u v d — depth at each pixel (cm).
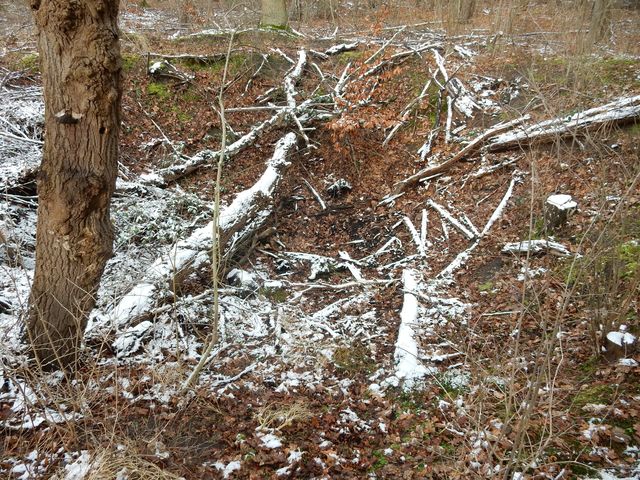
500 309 587
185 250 629
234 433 419
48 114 388
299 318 614
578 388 442
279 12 1380
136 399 438
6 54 1076
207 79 1126
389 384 493
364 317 618
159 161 946
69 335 444
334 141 953
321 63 1237
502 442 383
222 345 550
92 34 371
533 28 1317
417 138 1000
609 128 789
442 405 455
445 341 548
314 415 444
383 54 1190
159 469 347
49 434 385
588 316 489
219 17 1373
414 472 381
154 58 1120
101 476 338
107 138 403
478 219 777
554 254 634
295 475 377
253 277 704
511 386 320
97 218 420
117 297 537
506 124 889
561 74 985
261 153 995
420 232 794
